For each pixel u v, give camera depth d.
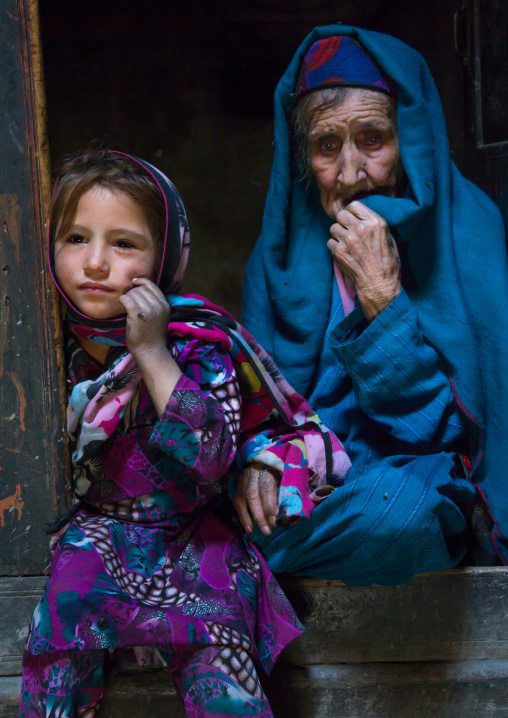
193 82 4.30
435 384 1.89
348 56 2.03
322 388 2.04
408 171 1.99
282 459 1.59
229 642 1.40
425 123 2.00
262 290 2.22
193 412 1.41
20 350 1.66
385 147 2.04
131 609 1.38
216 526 1.58
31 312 1.66
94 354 1.65
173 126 4.31
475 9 2.48
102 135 4.29
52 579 1.41
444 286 1.96
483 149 2.44
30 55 1.62
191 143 4.32
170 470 1.54
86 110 4.27
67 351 1.69
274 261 2.14
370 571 1.67
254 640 1.49
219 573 1.49
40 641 1.36
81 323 1.55
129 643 1.36
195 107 4.32
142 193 1.50
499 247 2.06
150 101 4.30
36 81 1.63
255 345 1.69
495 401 1.95
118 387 1.49
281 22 4.18
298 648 1.70
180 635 1.38
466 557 1.96
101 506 1.55
